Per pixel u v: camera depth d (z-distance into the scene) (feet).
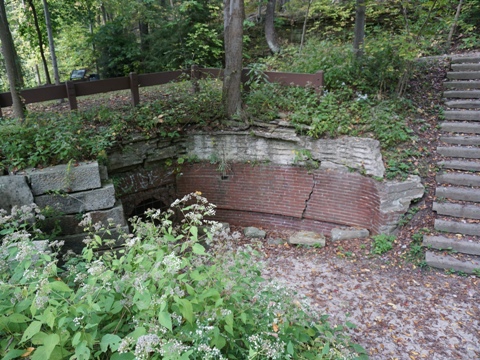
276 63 33.73
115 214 18.33
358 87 25.07
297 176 23.16
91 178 17.89
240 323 7.99
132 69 39.78
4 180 16.19
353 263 18.01
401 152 20.90
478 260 16.58
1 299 6.73
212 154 24.68
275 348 7.14
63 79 61.31
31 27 46.47
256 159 24.03
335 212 22.22
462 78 26.91
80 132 20.88
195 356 6.30
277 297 9.14
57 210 17.21
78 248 17.65
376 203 19.95
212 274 8.36
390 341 12.85
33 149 18.38
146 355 5.73
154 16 38.47
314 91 24.20
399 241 18.67
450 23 30.73
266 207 24.13
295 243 20.71
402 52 22.13
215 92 26.25
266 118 23.38
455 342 12.73
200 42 36.76
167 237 8.30
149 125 22.91
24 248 7.12
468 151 20.68
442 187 19.44
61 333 6.09
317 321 11.42
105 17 53.16
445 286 15.69
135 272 7.37
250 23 42.14
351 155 21.17
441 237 17.71
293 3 44.75
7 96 22.16
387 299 15.12
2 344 6.15
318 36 40.57
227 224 23.59
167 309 6.56
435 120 23.66
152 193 24.73
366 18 38.86
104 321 7.22
